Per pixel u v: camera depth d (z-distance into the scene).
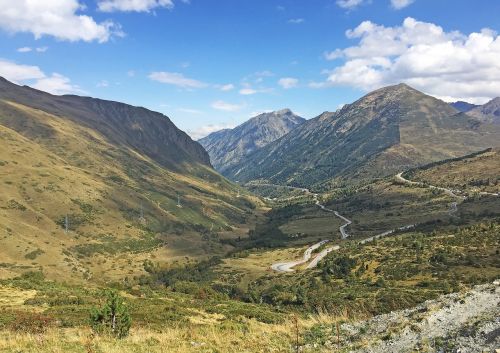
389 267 149.50
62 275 185.50
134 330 29.30
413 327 19.36
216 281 174.50
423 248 168.38
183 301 64.25
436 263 144.00
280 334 23.89
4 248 191.38
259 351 20.03
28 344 21.22
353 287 127.00
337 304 83.38
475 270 129.25
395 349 17.62
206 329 26.70
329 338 21.64
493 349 14.53
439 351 16.05
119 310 25.05
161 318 42.50
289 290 126.81
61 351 19.75
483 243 160.75
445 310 20.86
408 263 150.50
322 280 150.25
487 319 17.81
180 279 187.88
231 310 54.50
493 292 22.75
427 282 120.06
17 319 32.47
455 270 132.62
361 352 18.39
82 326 32.22
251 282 167.62
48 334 24.81
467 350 15.26
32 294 54.44
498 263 134.25
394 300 89.06
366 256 173.00
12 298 50.81
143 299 59.50
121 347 20.83
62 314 39.66
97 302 50.97
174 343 22.14
